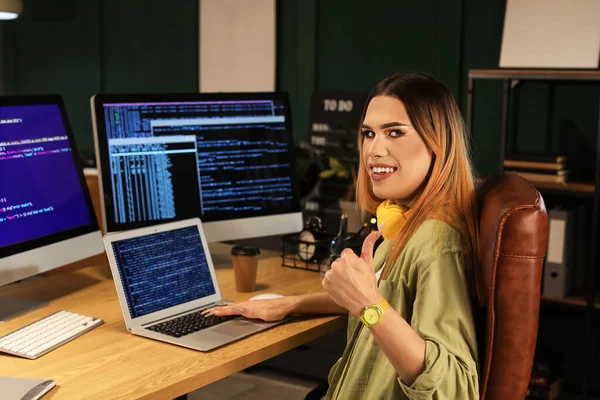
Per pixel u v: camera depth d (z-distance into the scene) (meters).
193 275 1.95
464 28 3.63
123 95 2.18
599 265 3.32
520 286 1.35
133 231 1.86
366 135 1.58
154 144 2.23
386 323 1.29
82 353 1.60
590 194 2.92
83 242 2.10
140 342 1.68
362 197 1.75
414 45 3.81
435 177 1.48
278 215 2.44
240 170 2.38
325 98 4.07
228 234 2.36
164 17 4.85
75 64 5.37
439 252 1.40
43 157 2.01
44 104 2.04
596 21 3.00
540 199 1.40
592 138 3.29
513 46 3.21
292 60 4.27
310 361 3.28
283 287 2.14
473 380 1.32
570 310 3.37
